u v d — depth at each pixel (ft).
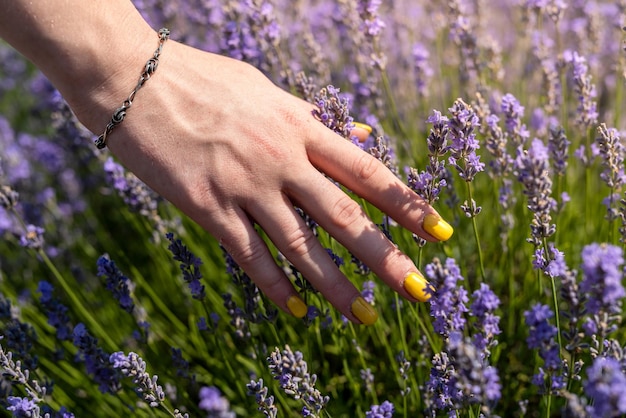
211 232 2.00
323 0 3.25
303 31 2.99
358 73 2.90
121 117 1.97
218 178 1.96
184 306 2.73
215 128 1.96
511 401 2.32
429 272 1.81
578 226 2.65
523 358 2.38
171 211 2.76
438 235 1.96
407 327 2.47
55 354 2.37
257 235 1.99
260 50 2.59
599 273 1.65
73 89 1.98
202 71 2.00
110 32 1.95
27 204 2.95
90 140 2.75
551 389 1.82
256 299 2.16
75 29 1.93
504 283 2.54
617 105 2.60
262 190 1.96
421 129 2.93
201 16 3.00
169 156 1.97
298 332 2.46
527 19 2.81
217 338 2.24
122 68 1.96
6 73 3.93
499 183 2.47
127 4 1.99
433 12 3.04
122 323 2.70
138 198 2.48
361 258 1.97
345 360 2.26
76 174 3.18
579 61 2.27
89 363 2.17
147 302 2.73
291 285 2.02
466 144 1.93
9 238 2.89
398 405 2.32
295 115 1.99
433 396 1.98
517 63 3.05
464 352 1.67
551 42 2.66
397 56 3.08
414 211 1.97
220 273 2.72
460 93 2.95
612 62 2.90
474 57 2.65
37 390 2.10
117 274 2.26
